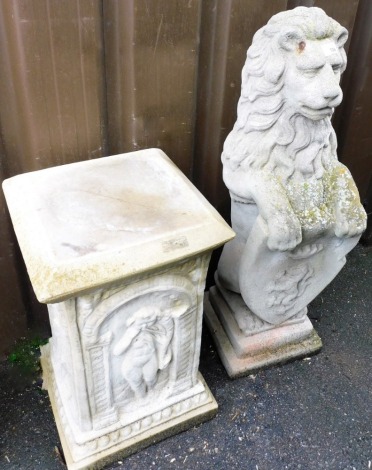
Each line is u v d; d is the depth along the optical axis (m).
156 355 1.41
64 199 1.27
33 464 1.54
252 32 1.56
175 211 1.26
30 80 1.35
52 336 1.79
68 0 1.27
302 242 1.49
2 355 1.86
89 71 1.41
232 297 1.83
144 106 1.55
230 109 1.69
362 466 1.58
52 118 1.44
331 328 2.04
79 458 1.45
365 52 1.87
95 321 1.21
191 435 1.63
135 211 1.25
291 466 1.57
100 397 1.40
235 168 1.45
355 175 2.29
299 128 1.34
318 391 1.79
